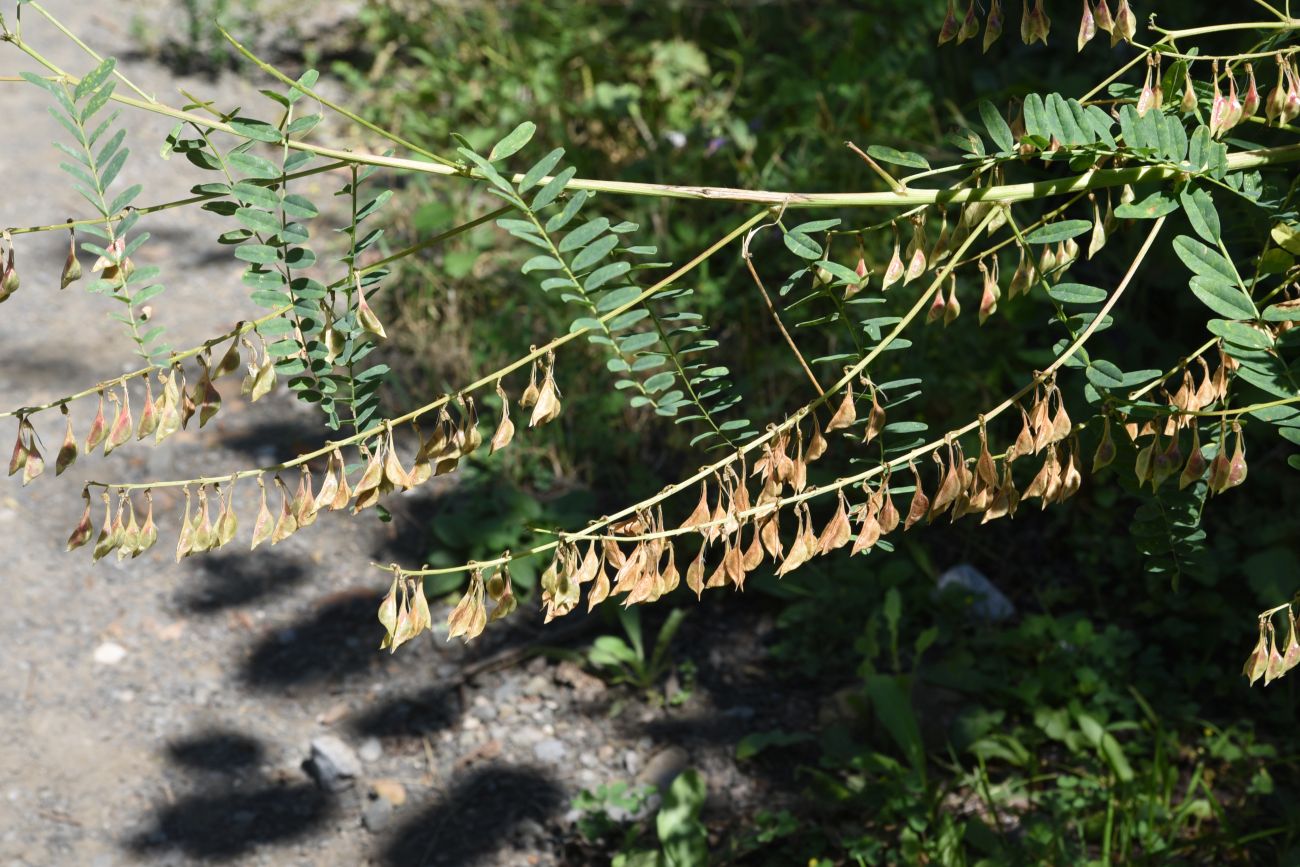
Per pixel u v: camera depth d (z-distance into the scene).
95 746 3.20
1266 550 3.45
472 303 4.54
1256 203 1.27
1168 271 3.92
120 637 3.52
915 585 3.57
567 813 3.05
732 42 5.96
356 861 2.95
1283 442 3.67
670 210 4.75
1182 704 3.21
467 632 1.19
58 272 4.86
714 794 3.09
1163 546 1.34
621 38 6.05
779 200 1.20
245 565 3.79
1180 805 2.96
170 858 2.93
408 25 6.41
